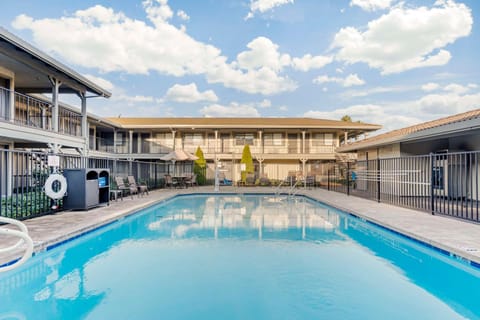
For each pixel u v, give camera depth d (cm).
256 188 1917
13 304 355
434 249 517
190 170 2283
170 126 2147
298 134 2417
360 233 706
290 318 320
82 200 846
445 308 344
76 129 1502
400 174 1206
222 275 439
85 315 326
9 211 706
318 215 964
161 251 559
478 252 448
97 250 568
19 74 1123
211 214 988
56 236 550
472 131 942
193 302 355
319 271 456
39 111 1391
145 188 1412
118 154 2114
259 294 377
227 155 2220
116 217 780
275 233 705
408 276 440
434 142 1310
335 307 345
